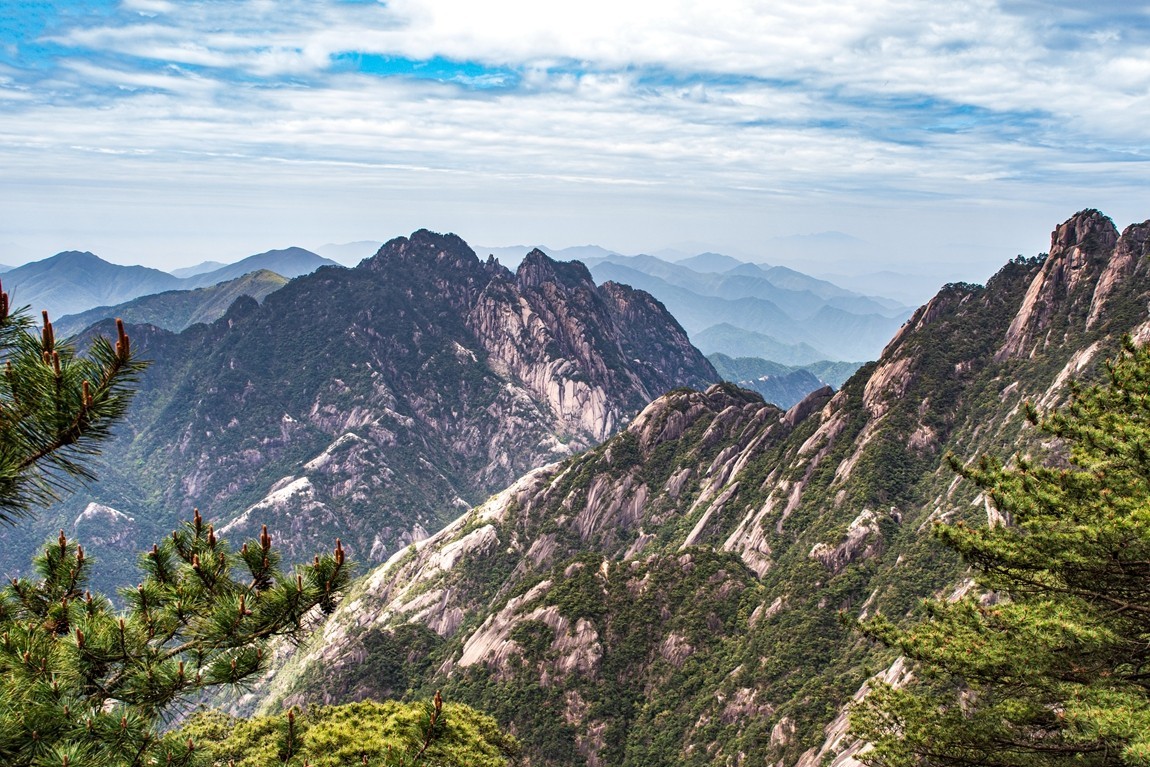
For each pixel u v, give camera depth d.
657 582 124.56
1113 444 26.39
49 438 15.91
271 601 18.61
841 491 137.62
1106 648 24.42
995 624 27.48
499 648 119.38
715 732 93.31
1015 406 131.25
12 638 17.28
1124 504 25.20
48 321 16.02
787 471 157.12
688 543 165.38
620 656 112.81
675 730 97.75
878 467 136.00
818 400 184.00
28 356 15.71
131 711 17.19
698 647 111.38
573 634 116.19
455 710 67.56
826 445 154.88
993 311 161.88
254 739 60.16
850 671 86.94
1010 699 26.08
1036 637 24.84
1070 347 133.12
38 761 15.57
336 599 19.39
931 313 171.62
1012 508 27.94
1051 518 26.69
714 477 187.25
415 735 24.03
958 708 27.78
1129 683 24.33
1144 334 105.19
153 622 18.78
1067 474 28.09
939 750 26.53
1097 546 24.41
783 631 103.81
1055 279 149.62
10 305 15.79
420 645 143.62
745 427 197.25
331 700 133.25
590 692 107.56
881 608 100.69
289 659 181.62
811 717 80.56
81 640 17.67
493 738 67.19
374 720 59.53
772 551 136.50
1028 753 25.56
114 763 16.58
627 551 186.00
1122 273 138.12
